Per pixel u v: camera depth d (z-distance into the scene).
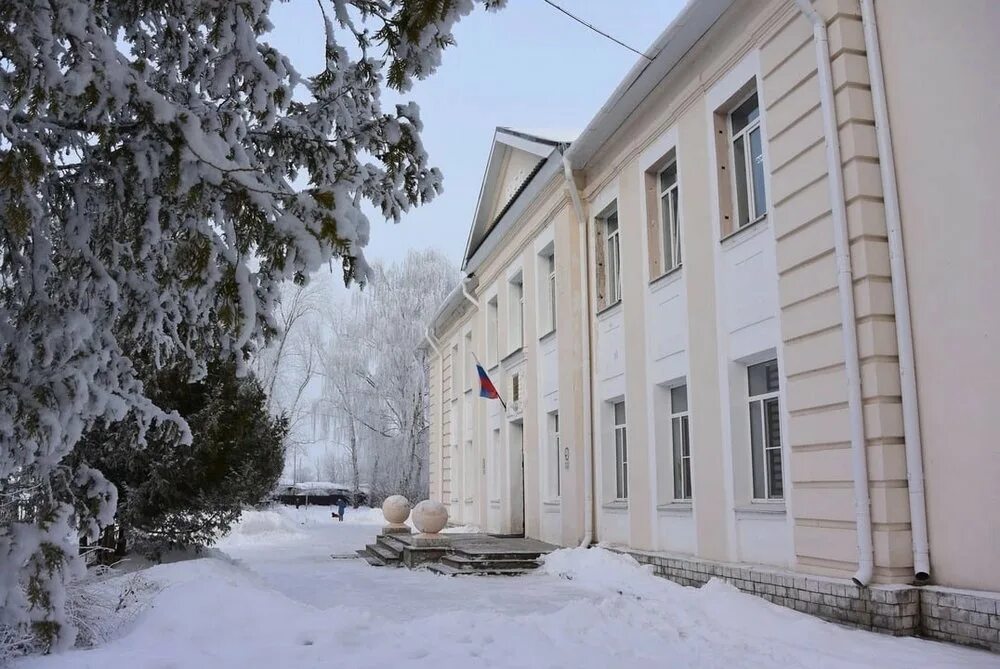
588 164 14.94
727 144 10.84
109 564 11.86
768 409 9.86
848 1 8.39
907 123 7.84
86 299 4.60
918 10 7.77
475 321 23.69
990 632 6.46
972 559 6.93
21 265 4.55
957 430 7.15
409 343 42.97
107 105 3.73
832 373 8.23
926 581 7.29
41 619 4.90
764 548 9.38
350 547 22.05
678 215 12.16
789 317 8.96
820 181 8.53
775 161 9.30
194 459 11.96
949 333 7.29
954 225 7.29
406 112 5.15
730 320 10.25
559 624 6.96
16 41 3.56
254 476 13.04
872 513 7.61
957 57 7.34
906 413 7.53
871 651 6.43
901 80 7.94
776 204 9.25
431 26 3.80
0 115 3.70
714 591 8.53
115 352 5.12
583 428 14.78
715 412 10.50
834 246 8.22
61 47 3.91
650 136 12.61
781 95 9.23
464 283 23.53
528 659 5.71
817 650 6.51
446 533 21.08
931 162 7.56
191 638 5.73
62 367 4.43
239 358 5.06
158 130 3.94
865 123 8.14
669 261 12.59
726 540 10.13
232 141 4.64
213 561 10.63
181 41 4.90
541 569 13.23
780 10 9.30
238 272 4.09
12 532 4.86
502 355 20.44
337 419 45.94
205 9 4.71
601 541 13.95
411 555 15.14
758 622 7.55
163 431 5.70
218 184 3.94
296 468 57.03
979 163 7.09
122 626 6.22
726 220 10.61
